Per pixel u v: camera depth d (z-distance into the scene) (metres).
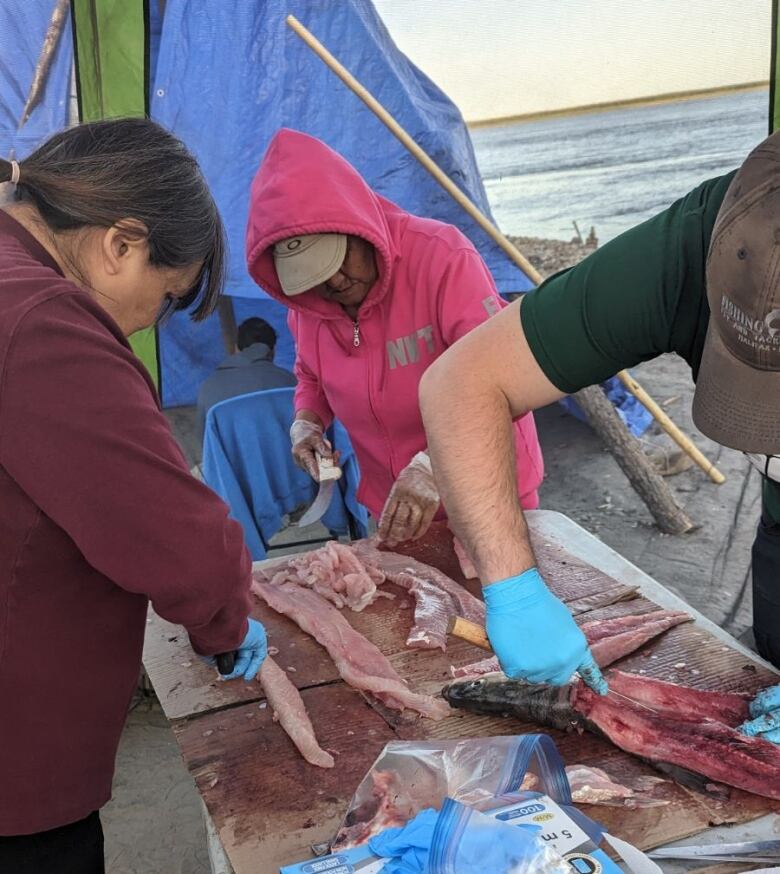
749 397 1.24
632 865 1.19
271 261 2.50
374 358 2.64
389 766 1.50
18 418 1.21
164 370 5.55
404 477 2.48
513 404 1.63
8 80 3.92
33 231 1.36
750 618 3.97
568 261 5.34
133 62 3.98
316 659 1.99
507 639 1.57
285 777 1.59
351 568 2.31
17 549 1.31
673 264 1.45
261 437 3.50
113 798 3.06
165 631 2.11
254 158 4.28
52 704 1.43
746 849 1.33
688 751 1.52
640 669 1.83
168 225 1.39
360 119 4.28
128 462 1.25
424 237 2.53
